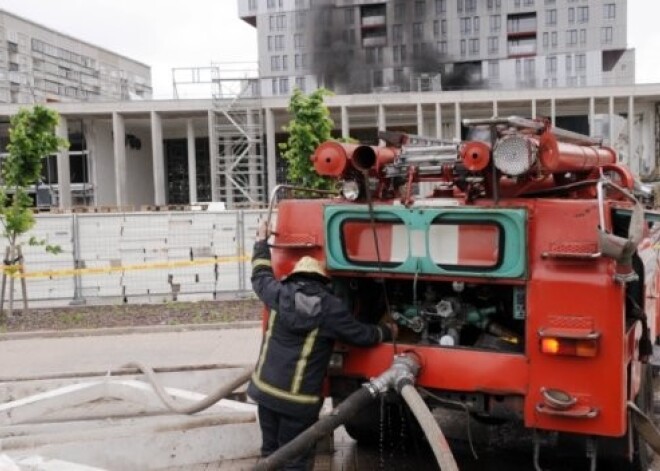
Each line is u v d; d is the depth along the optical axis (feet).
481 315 13.85
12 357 30.50
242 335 34.14
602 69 236.43
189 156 114.21
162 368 20.77
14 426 18.03
